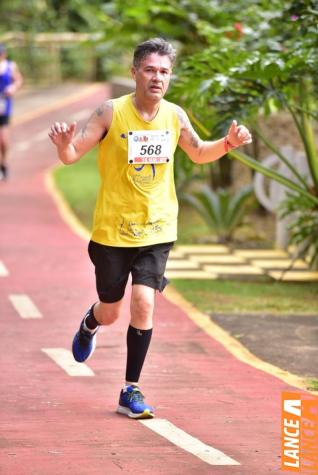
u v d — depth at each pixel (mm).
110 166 12070
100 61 83375
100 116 11969
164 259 12289
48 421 12047
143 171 12047
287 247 25391
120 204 12086
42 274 23078
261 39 21469
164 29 28422
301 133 21297
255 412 12562
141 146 11984
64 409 12641
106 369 14891
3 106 40781
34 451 10773
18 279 22438
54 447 10938
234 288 21688
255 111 20000
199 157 12461
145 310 12203
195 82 19672
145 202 12078
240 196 27812
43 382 14078
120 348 16250
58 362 15297
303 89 20703
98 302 12859
